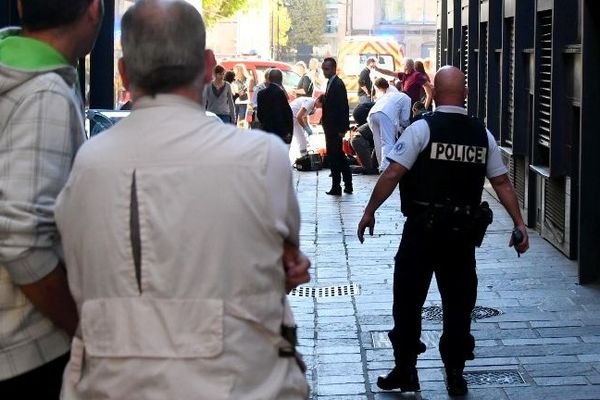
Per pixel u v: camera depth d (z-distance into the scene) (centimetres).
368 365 1120
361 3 12488
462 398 999
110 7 1577
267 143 426
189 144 421
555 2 1639
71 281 435
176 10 432
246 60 5322
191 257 409
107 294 417
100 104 1588
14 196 442
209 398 403
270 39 9981
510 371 1080
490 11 2534
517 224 986
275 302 426
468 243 961
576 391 1016
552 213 1781
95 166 423
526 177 1984
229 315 411
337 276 1588
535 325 1257
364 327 1277
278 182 424
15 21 1113
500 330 1237
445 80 953
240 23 8856
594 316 1295
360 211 2295
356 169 3055
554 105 1664
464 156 947
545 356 1129
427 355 1139
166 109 430
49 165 452
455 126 949
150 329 409
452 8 3575
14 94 458
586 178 1459
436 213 948
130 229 414
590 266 1464
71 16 478
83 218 423
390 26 12475
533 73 1898
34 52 468
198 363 405
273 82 2814
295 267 443
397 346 998
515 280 1506
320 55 12738
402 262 973
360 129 3039
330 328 1276
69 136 462
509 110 2303
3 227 439
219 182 415
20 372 471
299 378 435
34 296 452
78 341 429
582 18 1462
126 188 417
